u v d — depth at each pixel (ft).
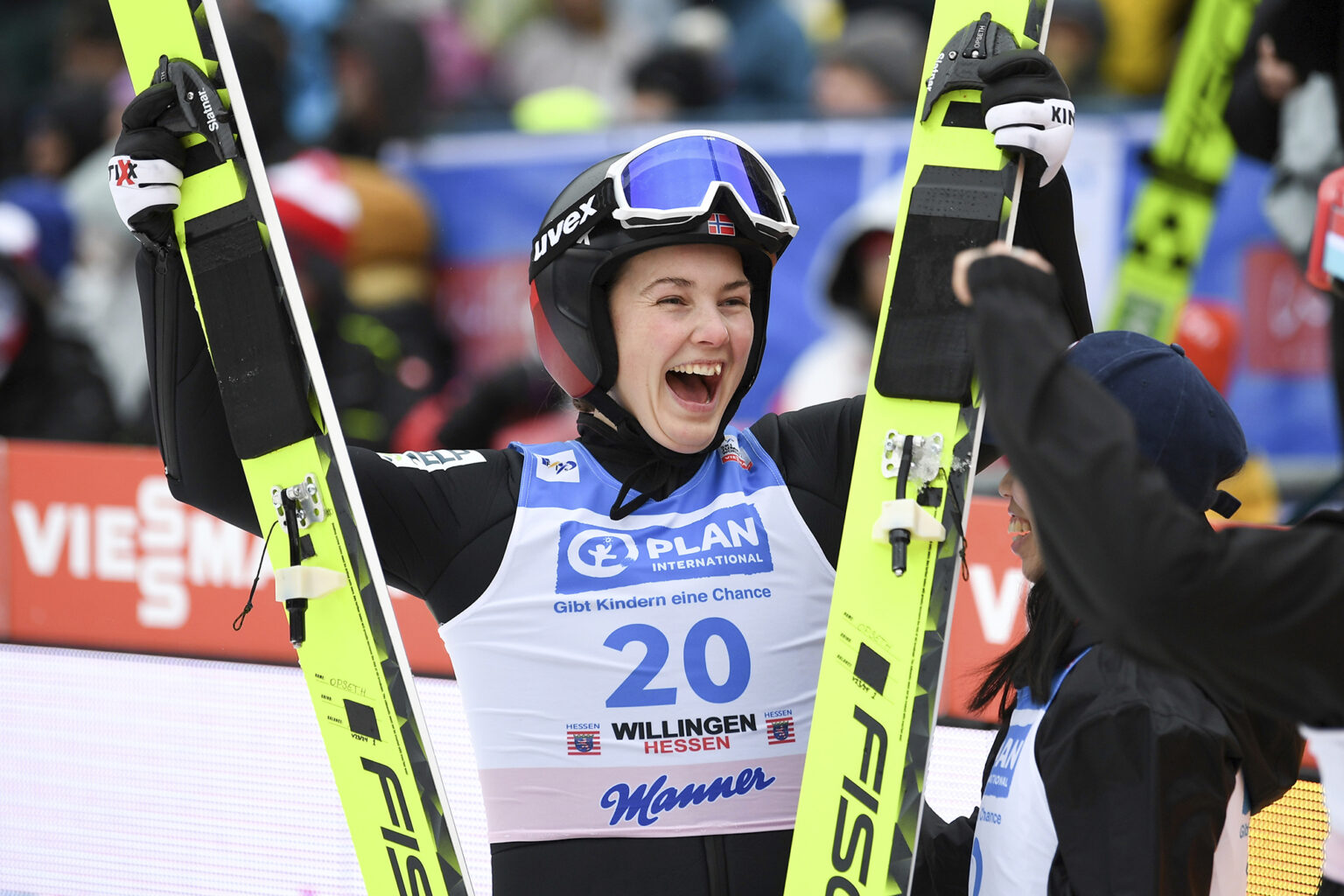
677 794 21.65
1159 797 17.69
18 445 37.42
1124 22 53.67
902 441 22.35
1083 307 24.00
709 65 58.23
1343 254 19.72
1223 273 50.26
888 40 53.98
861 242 52.44
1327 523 15.62
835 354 52.95
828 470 23.40
